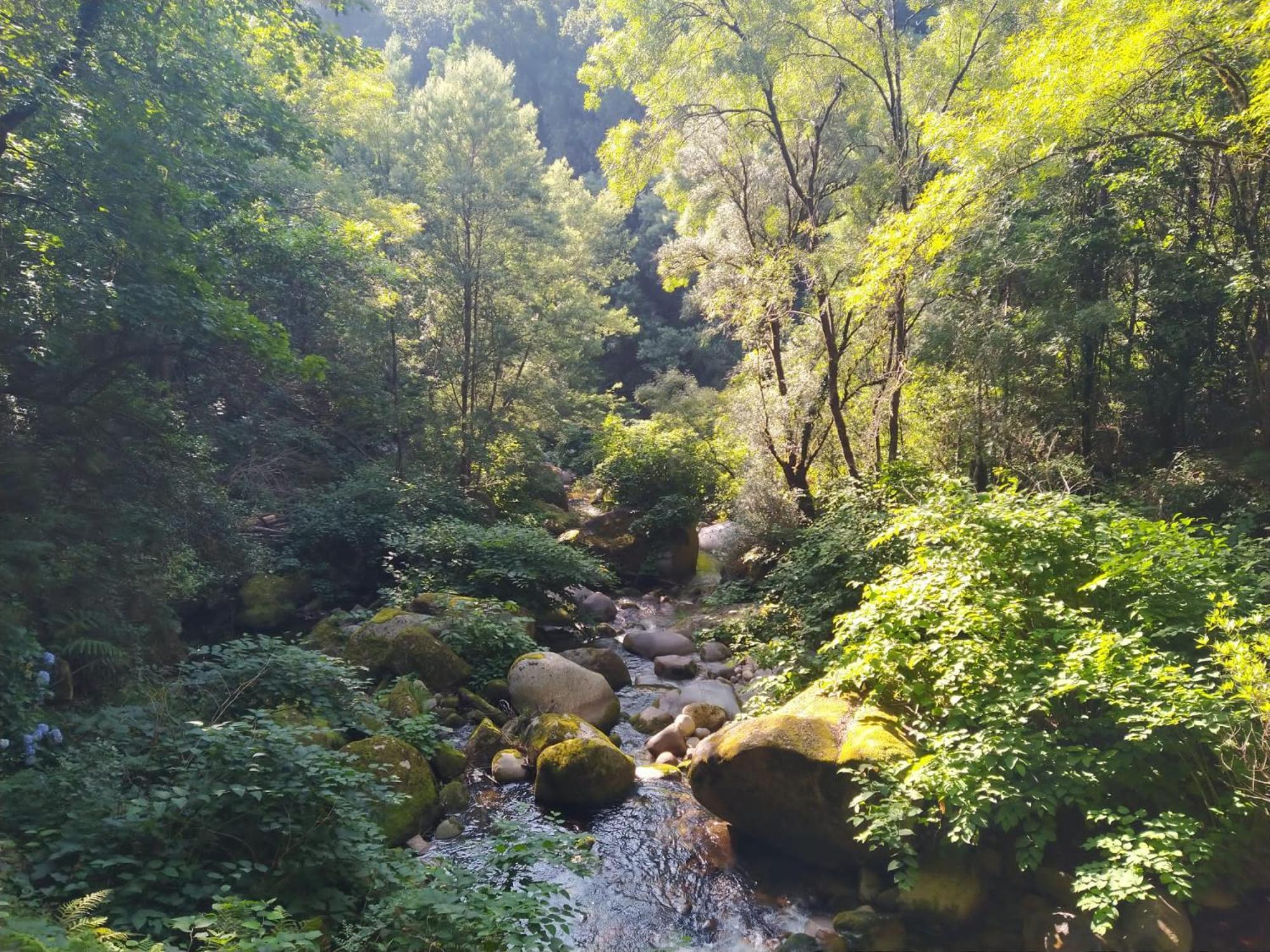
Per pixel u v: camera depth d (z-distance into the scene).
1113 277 12.32
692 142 13.83
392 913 4.01
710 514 20.86
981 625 5.57
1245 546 7.17
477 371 19.94
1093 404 12.52
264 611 12.23
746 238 14.48
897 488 10.03
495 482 19.88
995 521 6.30
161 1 8.43
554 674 9.25
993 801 4.76
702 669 11.12
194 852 4.37
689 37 12.41
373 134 19.05
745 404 14.64
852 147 13.55
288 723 6.25
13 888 3.62
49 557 7.05
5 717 5.30
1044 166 8.59
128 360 8.51
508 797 7.25
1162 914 4.42
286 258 11.70
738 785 6.03
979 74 11.24
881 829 5.11
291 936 3.20
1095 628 5.46
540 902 4.27
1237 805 4.38
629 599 16.42
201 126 8.77
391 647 9.61
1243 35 6.93
